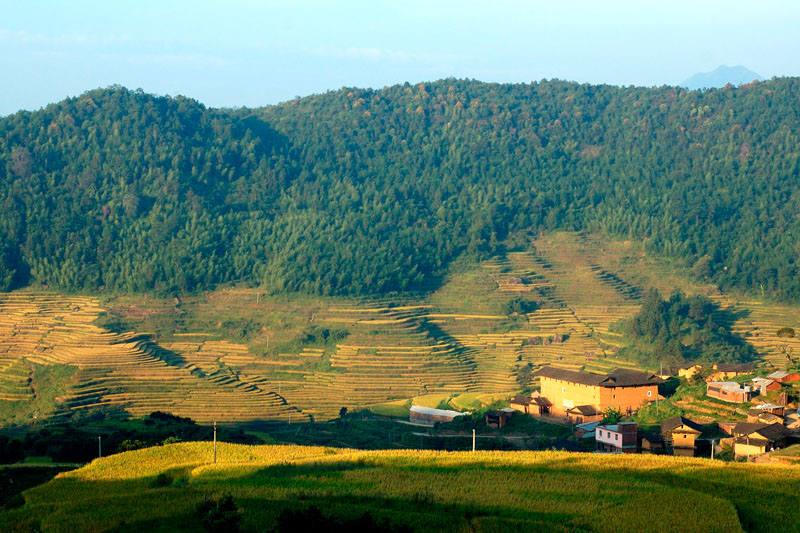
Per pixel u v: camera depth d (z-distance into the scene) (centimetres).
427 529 9362
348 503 10388
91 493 11619
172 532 9469
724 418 18025
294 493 10881
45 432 18700
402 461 12962
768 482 11631
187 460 13612
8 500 11844
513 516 9988
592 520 9750
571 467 12488
